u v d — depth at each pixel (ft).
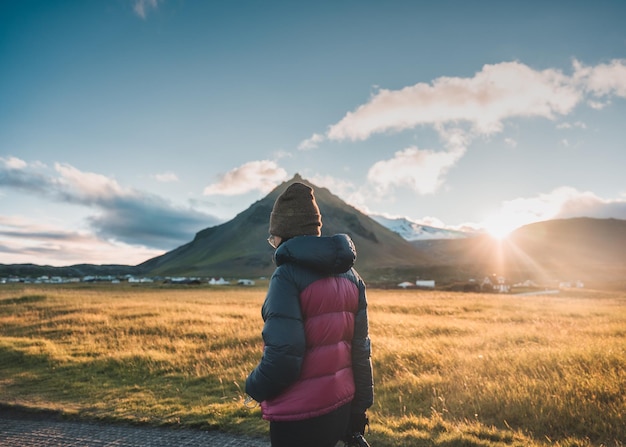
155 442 21.93
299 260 8.36
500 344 46.78
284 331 8.02
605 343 40.37
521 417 22.43
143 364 41.14
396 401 27.32
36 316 83.97
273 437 8.46
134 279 624.18
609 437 19.98
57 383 36.06
